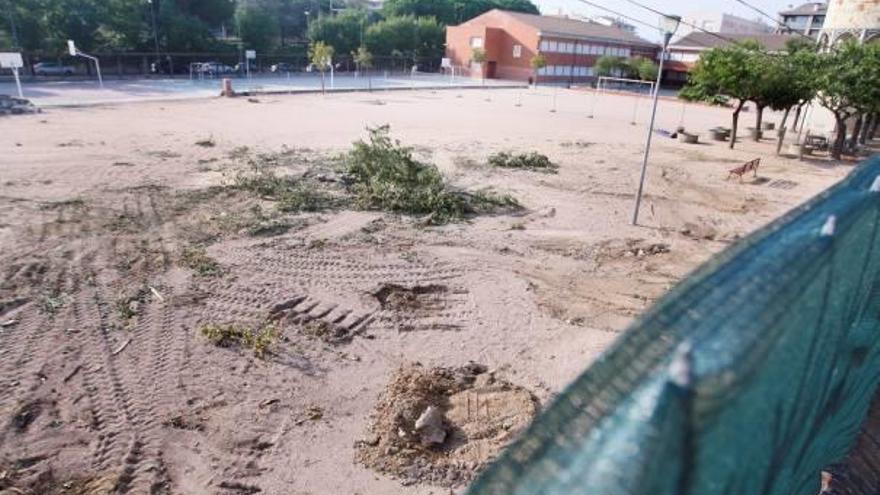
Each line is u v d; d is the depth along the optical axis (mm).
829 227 1902
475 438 5848
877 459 3133
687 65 64812
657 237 12352
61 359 6875
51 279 8953
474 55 64625
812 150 23625
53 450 5441
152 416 5969
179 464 5367
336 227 11953
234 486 5152
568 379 7000
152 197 13422
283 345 7441
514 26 65312
